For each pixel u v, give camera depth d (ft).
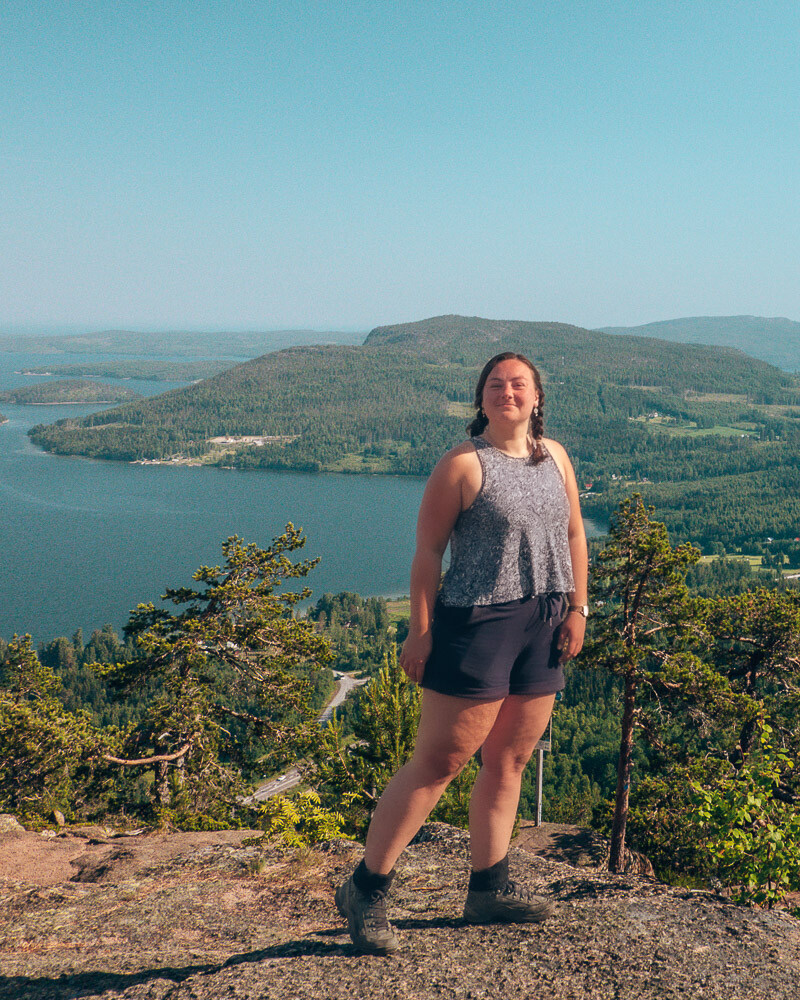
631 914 7.64
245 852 12.46
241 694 61.87
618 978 6.39
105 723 360.07
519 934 7.36
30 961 8.27
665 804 54.54
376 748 35.45
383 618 558.56
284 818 18.13
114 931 9.20
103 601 588.91
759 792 12.60
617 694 57.67
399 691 35.88
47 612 565.53
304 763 38.24
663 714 56.59
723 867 12.98
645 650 53.16
